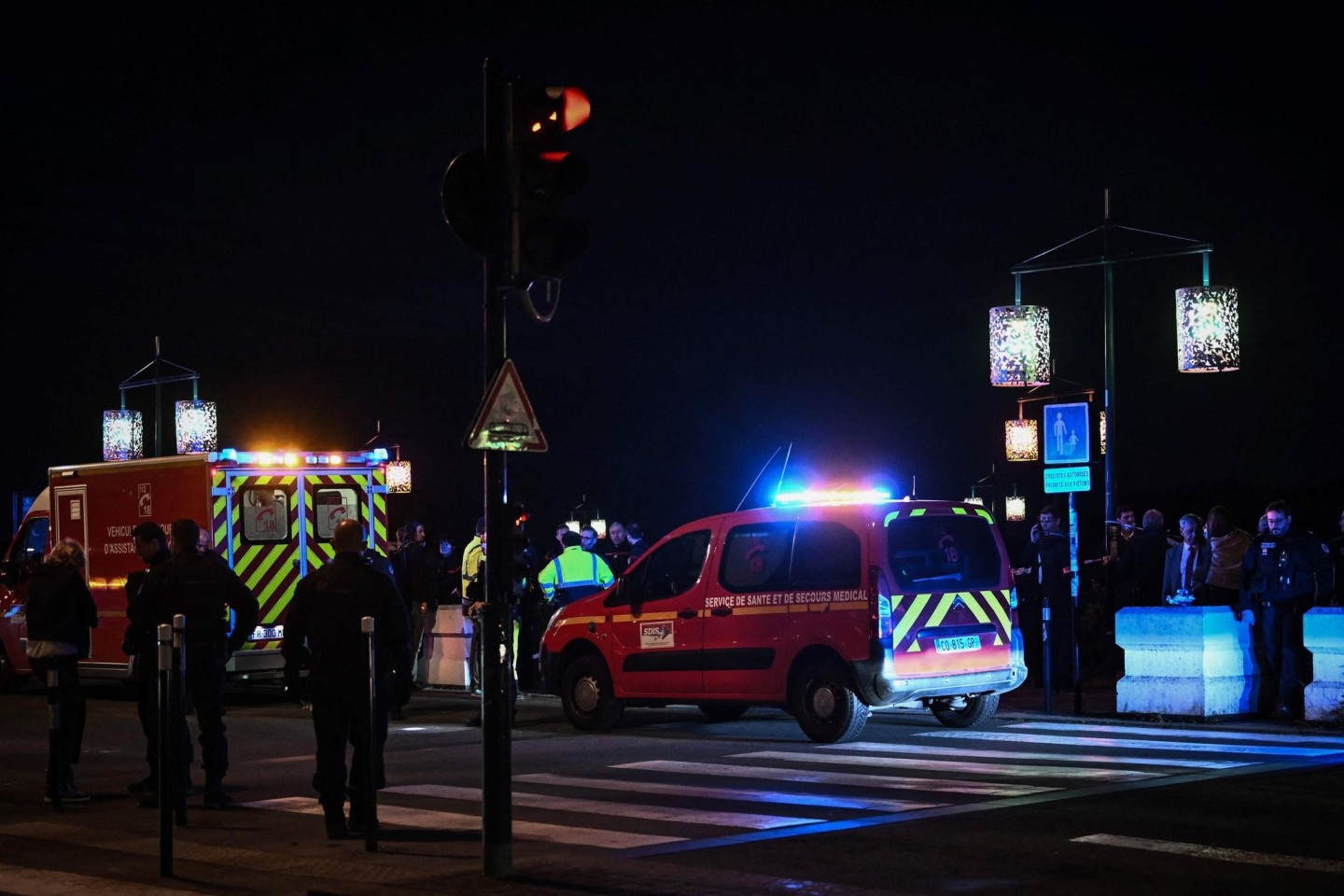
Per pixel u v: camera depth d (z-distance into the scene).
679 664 14.09
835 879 7.43
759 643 13.57
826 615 13.16
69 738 10.87
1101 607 19.66
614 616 14.62
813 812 9.42
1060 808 9.23
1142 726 13.77
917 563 13.27
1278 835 8.34
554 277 7.84
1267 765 10.86
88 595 10.90
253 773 12.24
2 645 20.67
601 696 14.67
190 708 17.08
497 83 7.93
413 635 19.83
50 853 8.88
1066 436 15.02
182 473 17.97
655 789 10.62
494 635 7.66
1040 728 13.81
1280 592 14.07
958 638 13.41
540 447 7.92
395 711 16.88
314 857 8.44
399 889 7.34
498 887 7.35
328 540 18.56
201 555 10.52
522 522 17.67
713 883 7.36
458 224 7.88
